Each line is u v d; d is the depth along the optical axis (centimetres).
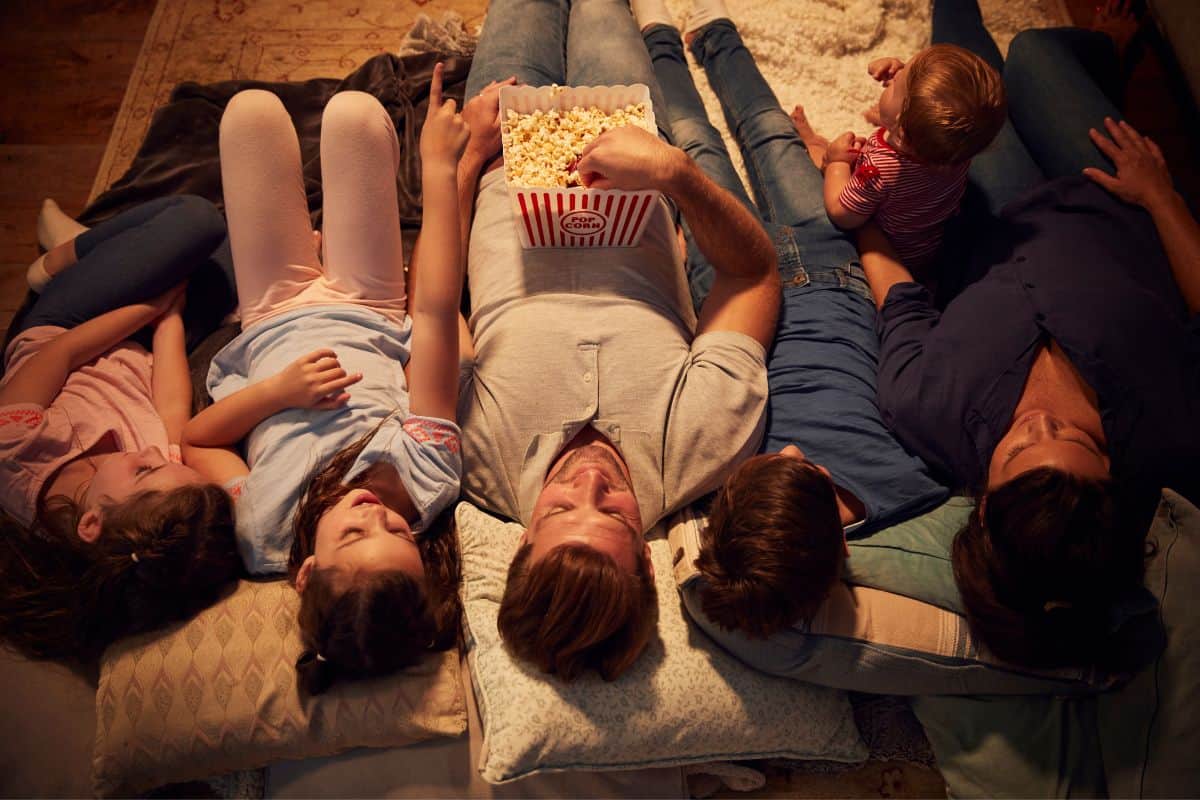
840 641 140
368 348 159
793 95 222
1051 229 167
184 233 171
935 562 144
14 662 141
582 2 207
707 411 151
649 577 138
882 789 156
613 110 168
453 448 148
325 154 157
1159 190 168
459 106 212
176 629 140
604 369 154
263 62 232
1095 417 144
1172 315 149
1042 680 142
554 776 141
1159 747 133
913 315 166
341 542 134
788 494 131
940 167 165
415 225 197
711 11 220
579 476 138
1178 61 188
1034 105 192
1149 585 142
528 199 150
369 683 139
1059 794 137
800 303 173
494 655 140
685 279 179
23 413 151
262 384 148
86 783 136
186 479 145
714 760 143
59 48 236
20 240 213
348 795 139
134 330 169
